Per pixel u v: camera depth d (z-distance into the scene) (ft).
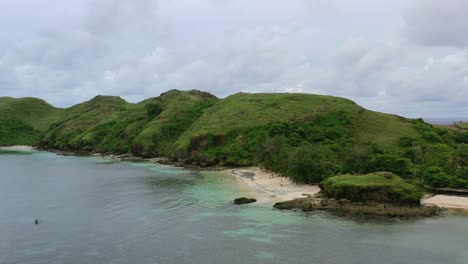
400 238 196.24
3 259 181.16
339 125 480.64
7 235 216.33
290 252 181.88
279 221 227.40
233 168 455.63
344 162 337.93
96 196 319.27
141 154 630.74
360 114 508.12
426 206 241.55
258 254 180.45
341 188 253.24
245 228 217.15
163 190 332.19
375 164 321.93
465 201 256.93
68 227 229.86
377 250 182.09
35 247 196.34
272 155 409.90
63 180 413.18
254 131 507.71
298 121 509.76
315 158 329.93
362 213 234.58
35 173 475.31
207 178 392.06
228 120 558.97
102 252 188.03
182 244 195.83
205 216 242.99
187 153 527.81
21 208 280.31
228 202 277.85
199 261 174.60
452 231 204.74
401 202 240.94
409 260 171.12
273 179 356.38
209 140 519.19
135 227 225.97
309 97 609.42
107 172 469.98
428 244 188.03
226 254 181.57
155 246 194.29
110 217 249.34
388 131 466.29
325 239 196.95
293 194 290.35
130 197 309.42
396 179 255.70
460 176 290.15
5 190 357.00
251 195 297.94
